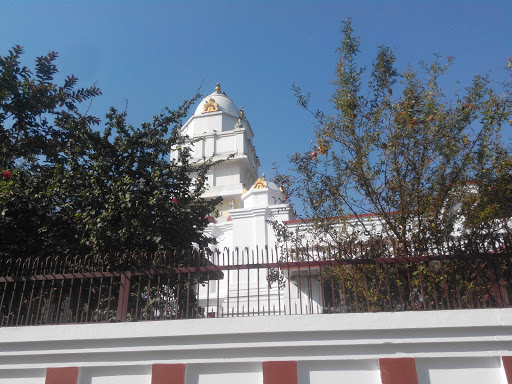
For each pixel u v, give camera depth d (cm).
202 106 4044
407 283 665
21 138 884
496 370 519
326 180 745
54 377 569
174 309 721
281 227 870
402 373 520
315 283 1144
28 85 862
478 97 688
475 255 567
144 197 763
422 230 677
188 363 561
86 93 923
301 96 791
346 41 789
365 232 749
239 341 557
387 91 766
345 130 747
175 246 770
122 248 772
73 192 813
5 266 733
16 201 771
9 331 589
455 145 673
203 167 920
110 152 852
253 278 1620
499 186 633
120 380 568
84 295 779
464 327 526
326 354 544
